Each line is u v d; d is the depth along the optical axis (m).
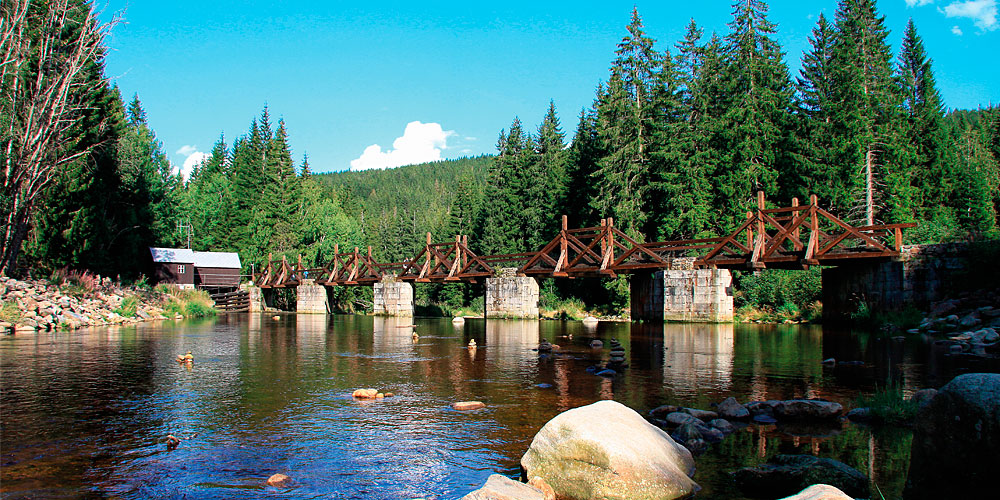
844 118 38.22
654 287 30.67
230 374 13.04
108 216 42.44
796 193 40.00
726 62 47.31
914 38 50.72
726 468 6.57
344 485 6.16
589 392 10.86
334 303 61.88
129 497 5.79
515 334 24.52
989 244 20.67
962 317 19.39
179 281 53.81
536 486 5.87
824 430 8.09
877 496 5.64
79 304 27.52
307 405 9.83
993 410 4.48
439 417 8.99
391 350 18.06
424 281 41.22
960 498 4.68
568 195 50.56
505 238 58.25
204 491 5.97
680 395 10.52
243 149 86.31
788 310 31.70
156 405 9.76
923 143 45.75
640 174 41.00
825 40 43.44
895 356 14.76
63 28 32.53
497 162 69.94
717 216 40.72
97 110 36.81
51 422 8.56
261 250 65.88
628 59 41.56
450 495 5.91
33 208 33.41
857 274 24.45
